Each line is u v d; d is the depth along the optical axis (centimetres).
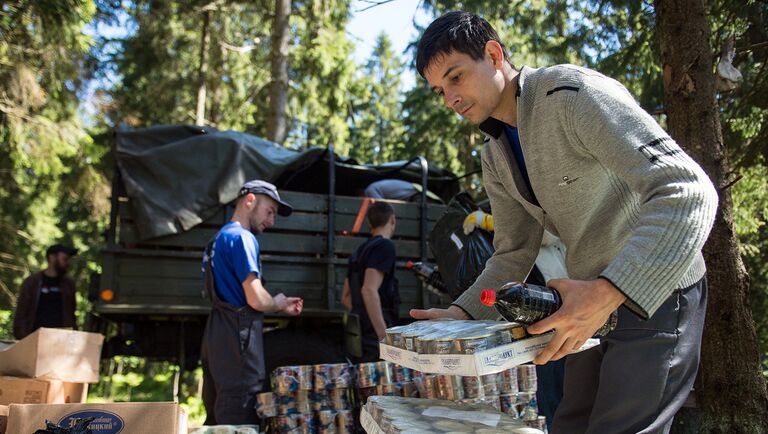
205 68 1387
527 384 302
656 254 128
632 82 595
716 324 291
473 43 162
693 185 132
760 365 290
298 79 1277
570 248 170
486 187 204
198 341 516
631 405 152
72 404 208
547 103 156
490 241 373
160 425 211
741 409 282
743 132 483
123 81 1491
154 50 1373
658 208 131
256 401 345
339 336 504
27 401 286
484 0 671
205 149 491
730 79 318
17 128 832
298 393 344
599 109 145
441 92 172
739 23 436
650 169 135
